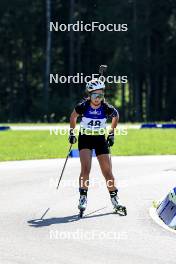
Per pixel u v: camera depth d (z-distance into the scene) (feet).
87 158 80.33
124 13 449.06
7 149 167.22
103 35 450.71
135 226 73.61
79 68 475.31
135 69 452.35
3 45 504.84
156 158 145.28
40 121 394.73
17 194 95.35
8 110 517.14
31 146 176.96
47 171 120.88
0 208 84.48
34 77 524.93
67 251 62.49
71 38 457.68
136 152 158.71
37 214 80.43
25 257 60.23
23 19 483.10
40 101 408.87
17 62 527.81
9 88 519.60
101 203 87.97
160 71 472.85
